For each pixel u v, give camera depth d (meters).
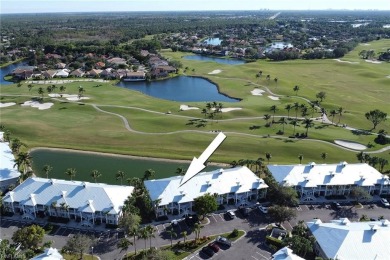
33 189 100.56
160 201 97.12
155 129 164.62
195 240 88.62
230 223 96.69
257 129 165.25
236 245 87.62
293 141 151.62
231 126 168.62
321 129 166.38
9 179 113.81
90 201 95.56
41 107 194.38
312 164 114.75
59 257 76.38
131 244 82.56
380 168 129.50
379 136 154.75
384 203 105.94
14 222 96.38
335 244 81.38
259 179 108.75
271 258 79.25
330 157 138.88
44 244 84.62
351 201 108.12
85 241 81.25
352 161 135.75
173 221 95.44
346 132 163.50
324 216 100.50
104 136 155.50
